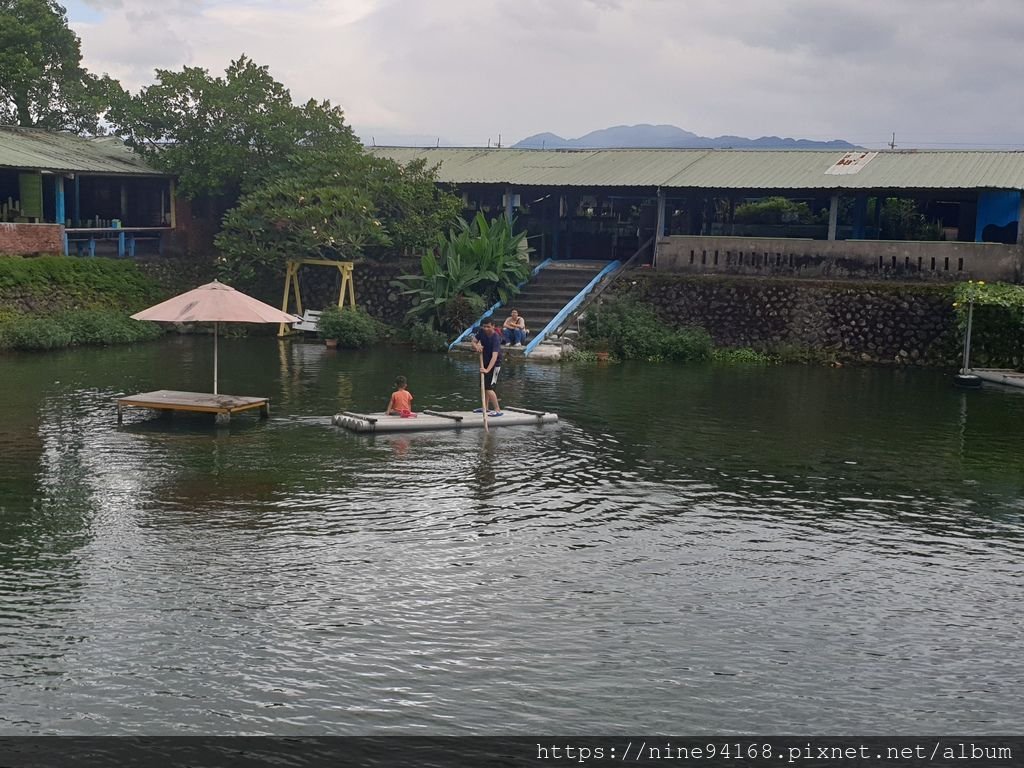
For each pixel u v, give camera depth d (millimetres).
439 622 9789
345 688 8570
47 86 39219
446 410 19531
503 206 34594
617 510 13398
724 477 15164
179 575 10688
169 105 33156
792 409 20484
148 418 18188
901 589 10930
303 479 14305
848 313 27344
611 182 30688
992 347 26047
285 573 10828
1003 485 14953
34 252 28766
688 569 11352
